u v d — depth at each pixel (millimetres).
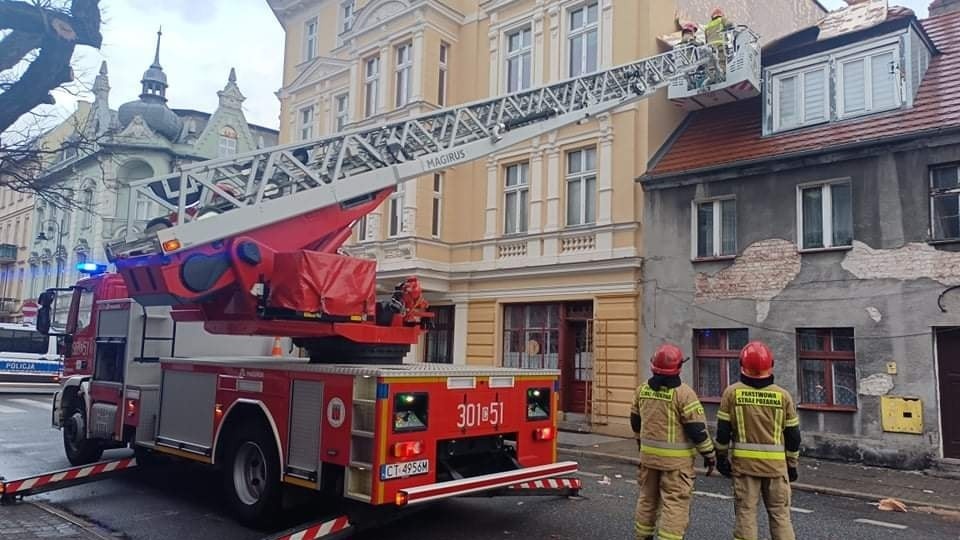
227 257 7102
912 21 12367
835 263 12016
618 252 14836
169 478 9258
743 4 18625
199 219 6930
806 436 11930
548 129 10922
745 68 13820
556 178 16328
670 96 15078
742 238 13180
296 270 7051
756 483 5406
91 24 5371
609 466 11164
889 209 11539
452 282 18203
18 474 9414
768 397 5395
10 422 15211
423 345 19031
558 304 16172
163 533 6715
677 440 5578
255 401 6922
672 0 16047
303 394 6504
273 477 6680
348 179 8086
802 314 12266
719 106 15531
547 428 7301
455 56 19016
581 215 16062
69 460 10055
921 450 10742
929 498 8781
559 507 7801
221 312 7590
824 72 13312
